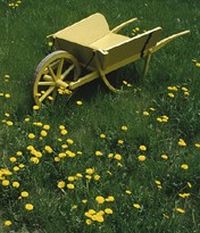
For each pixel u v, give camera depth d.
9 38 6.32
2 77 5.63
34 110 5.10
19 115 5.17
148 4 7.59
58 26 6.69
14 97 5.35
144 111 5.35
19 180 4.44
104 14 7.11
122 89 5.54
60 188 4.41
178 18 7.25
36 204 4.30
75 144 4.86
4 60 5.89
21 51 6.07
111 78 5.75
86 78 5.31
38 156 4.52
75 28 5.66
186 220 4.34
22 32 6.47
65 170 4.56
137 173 4.64
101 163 4.67
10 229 4.20
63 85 5.21
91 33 5.77
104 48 5.66
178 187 4.55
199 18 7.36
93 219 4.06
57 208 4.29
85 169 4.60
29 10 7.02
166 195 4.53
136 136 4.97
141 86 5.70
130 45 5.38
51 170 4.57
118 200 4.35
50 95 5.30
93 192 4.39
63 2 7.34
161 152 4.83
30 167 4.54
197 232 4.22
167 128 5.14
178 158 4.75
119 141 4.79
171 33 6.84
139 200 4.36
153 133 5.02
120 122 5.14
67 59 5.26
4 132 4.95
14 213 4.24
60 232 4.16
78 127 5.11
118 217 4.21
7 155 4.74
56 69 5.41
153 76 5.82
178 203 4.45
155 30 5.52
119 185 4.49
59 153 4.67
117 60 5.43
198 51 6.37
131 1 7.63
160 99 5.43
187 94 5.43
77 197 4.34
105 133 5.00
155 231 4.16
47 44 6.20
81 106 5.30
